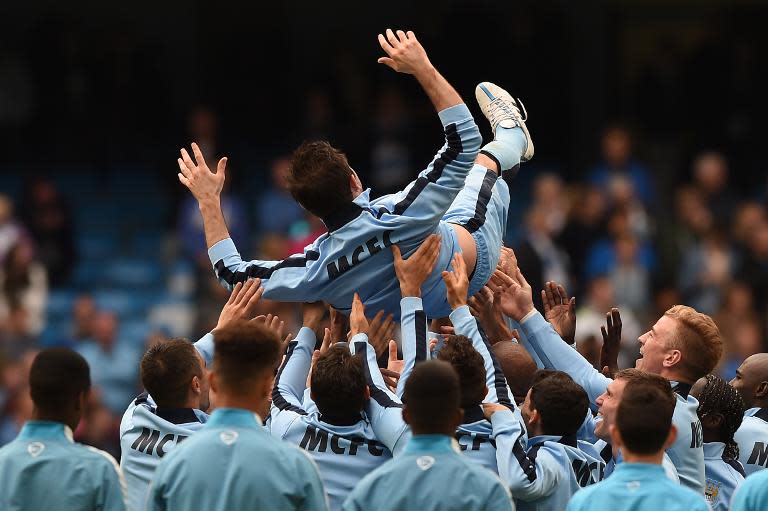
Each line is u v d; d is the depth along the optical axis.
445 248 20.91
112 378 52.12
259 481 17.80
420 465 17.98
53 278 61.88
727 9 74.75
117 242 67.88
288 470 17.94
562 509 19.95
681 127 69.50
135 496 20.62
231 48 73.31
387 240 20.23
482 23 65.56
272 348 18.47
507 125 23.16
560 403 20.33
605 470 21.27
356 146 64.06
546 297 24.22
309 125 67.00
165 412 20.78
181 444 18.27
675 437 18.44
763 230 58.31
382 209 20.52
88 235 68.38
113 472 18.80
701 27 74.94
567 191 61.12
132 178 70.56
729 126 68.88
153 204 69.56
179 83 73.94
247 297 21.02
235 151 64.19
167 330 55.81
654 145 69.00
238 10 74.38
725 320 51.69
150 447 20.66
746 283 57.16
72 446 18.83
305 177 20.19
